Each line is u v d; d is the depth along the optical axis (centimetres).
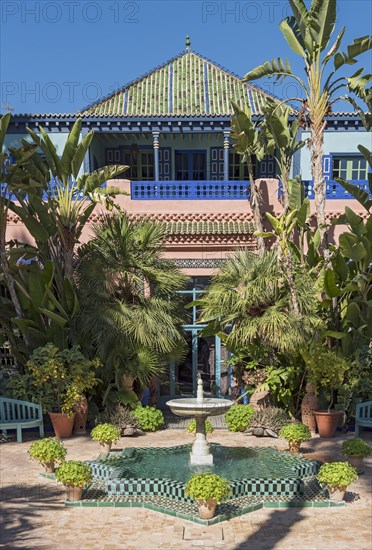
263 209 1527
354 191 1230
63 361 1181
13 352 1266
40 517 702
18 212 1248
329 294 1198
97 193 1279
